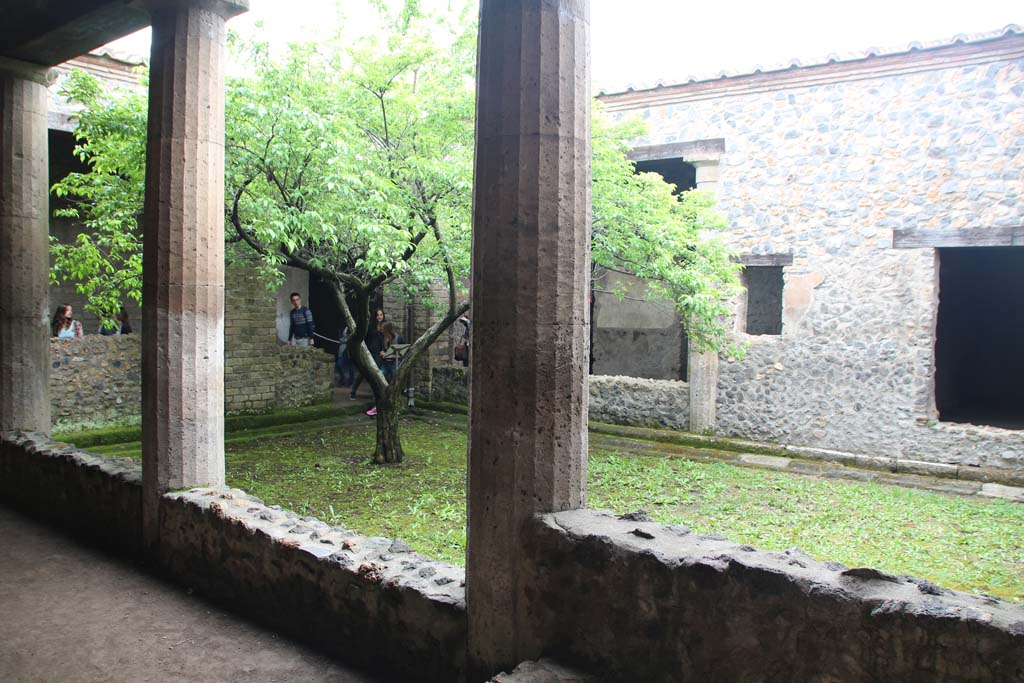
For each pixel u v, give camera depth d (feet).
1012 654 5.85
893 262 28.71
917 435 28.22
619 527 8.57
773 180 31.30
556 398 8.88
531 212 8.68
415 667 10.02
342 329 46.96
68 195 37.17
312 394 38.42
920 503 22.95
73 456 17.28
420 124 25.90
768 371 31.58
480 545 9.13
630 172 27.55
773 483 25.68
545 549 8.67
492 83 8.82
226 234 25.70
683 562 7.63
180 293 14.19
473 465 9.23
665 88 33.40
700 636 7.51
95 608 12.66
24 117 19.77
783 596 7.02
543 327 8.76
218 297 14.76
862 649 6.57
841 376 29.89
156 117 14.02
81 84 23.21
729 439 32.22
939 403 39.04
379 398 28.30
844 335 29.81
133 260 25.48
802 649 6.90
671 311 39.29
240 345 34.45
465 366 41.75
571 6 8.78
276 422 35.22
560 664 8.45
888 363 28.86
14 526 17.31
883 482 26.43
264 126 22.15
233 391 34.22
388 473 26.58
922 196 28.04
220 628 11.93
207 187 14.39
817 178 30.30
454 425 37.09
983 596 6.64
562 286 8.82
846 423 29.76
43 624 12.00
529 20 8.57
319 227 24.20
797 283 30.83
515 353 8.79
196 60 14.06
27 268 20.02
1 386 19.86
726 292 28.43
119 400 31.09
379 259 23.16
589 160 9.09
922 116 27.96
